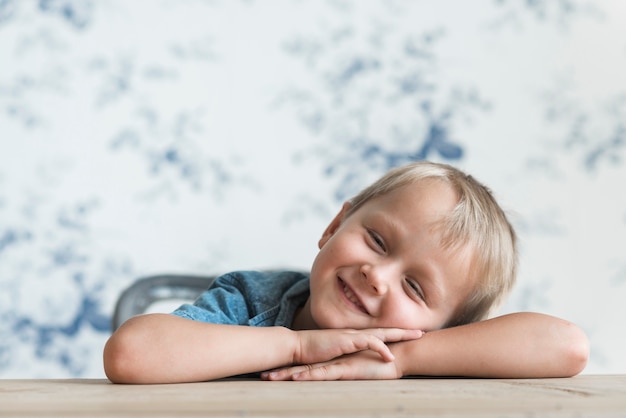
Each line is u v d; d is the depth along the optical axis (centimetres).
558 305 243
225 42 239
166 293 163
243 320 112
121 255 231
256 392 60
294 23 242
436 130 244
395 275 104
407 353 94
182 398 54
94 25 236
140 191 233
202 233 233
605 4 253
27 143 232
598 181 248
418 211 108
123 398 54
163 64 237
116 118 234
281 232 236
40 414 47
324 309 104
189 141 236
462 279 109
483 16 248
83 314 229
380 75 243
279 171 237
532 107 248
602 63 251
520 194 245
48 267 229
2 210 229
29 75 233
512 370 94
